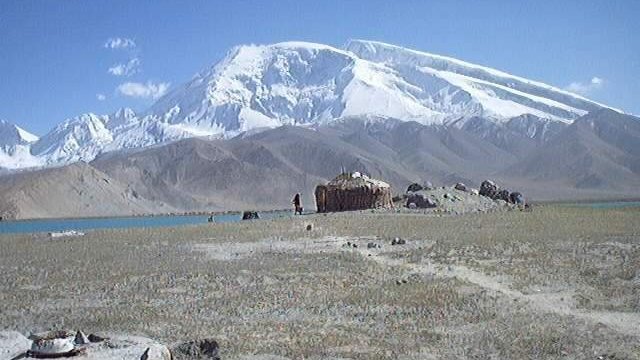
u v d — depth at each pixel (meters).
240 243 40.31
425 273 28.59
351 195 68.19
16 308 23.80
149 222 89.75
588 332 19.78
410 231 42.47
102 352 16.56
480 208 62.75
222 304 23.81
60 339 16.55
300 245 38.44
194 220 93.88
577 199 143.62
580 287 25.34
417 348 18.52
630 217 49.66
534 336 19.36
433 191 66.88
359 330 20.42
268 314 22.44
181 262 33.19
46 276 29.91
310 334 19.94
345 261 31.95
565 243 34.84
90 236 48.31
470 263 30.48
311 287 26.30
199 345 17.86
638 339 19.03
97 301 24.84
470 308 22.56
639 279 26.12
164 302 24.42
